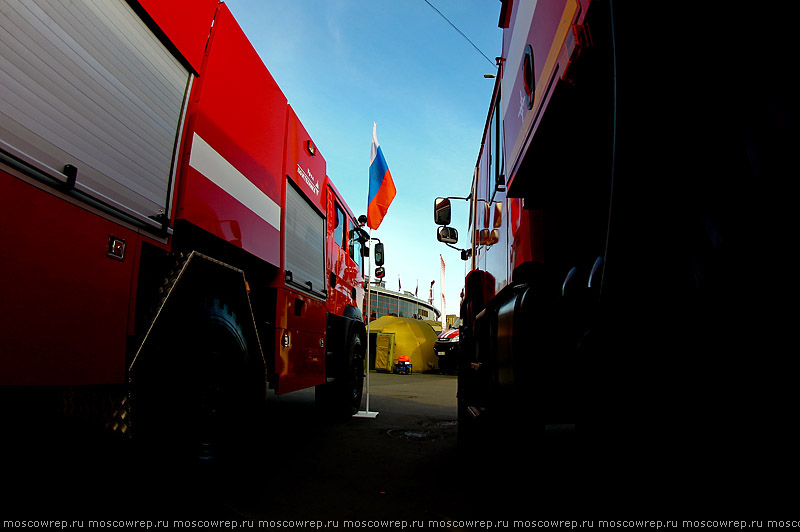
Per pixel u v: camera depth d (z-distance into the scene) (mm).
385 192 7508
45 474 2590
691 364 1062
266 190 3402
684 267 1066
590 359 1511
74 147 1659
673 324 1104
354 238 7219
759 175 854
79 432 2012
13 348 1396
